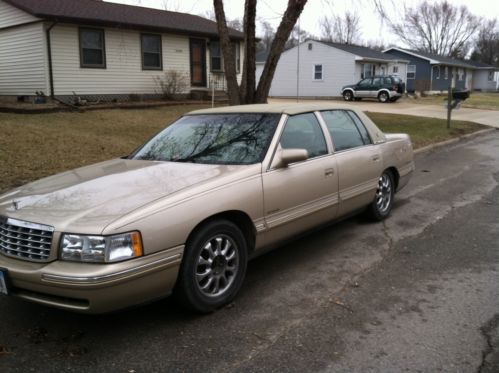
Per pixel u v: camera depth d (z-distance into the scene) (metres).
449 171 9.91
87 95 18.27
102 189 3.68
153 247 3.23
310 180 4.56
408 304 3.84
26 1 17.72
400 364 3.00
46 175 7.86
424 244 5.29
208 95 22.14
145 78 20.20
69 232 3.12
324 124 5.09
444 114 23.66
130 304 3.23
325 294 4.06
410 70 44.66
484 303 3.83
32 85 17.75
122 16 19.64
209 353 3.16
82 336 3.40
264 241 4.16
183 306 3.62
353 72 34.28
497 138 15.97
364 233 5.72
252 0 10.57
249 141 4.42
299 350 3.18
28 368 3.01
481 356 3.08
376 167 5.72
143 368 3.00
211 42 22.73
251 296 4.04
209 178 3.80
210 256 3.68
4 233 3.41
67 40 17.41
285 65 37.28
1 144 9.70
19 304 3.92
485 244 5.25
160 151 4.72
